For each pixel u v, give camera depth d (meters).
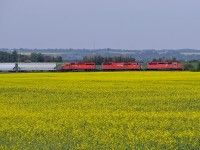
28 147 23.97
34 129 27.70
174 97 42.84
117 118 31.23
